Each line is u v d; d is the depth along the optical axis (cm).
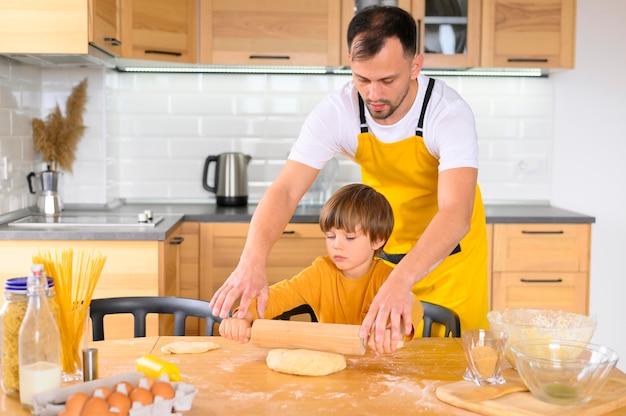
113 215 368
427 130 220
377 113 200
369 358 172
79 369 155
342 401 143
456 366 166
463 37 392
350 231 196
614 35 421
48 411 127
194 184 423
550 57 396
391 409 139
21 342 138
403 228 246
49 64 375
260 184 425
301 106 422
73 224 331
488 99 426
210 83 419
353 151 234
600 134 427
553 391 136
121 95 417
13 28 317
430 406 141
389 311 161
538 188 430
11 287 146
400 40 188
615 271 432
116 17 355
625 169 428
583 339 159
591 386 136
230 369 162
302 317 373
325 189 412
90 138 395
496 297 375
